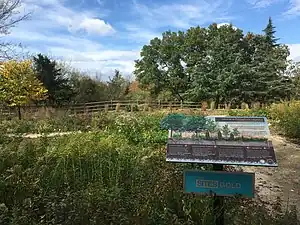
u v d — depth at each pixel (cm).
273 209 440
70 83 3044
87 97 3006
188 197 409
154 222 353
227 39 3108
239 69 2792
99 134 816
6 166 510
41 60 2884
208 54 2958
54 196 386
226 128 380
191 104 2788
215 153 354
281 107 1464
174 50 3206
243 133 375
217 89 2798
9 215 364
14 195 412
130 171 529
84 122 1282
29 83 2141
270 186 613
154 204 397
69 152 554
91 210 353
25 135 911
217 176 362
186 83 3122
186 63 3209
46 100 2770
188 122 392
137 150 670
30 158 545
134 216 354
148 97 3116
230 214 385
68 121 1300
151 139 924
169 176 500
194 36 3197
